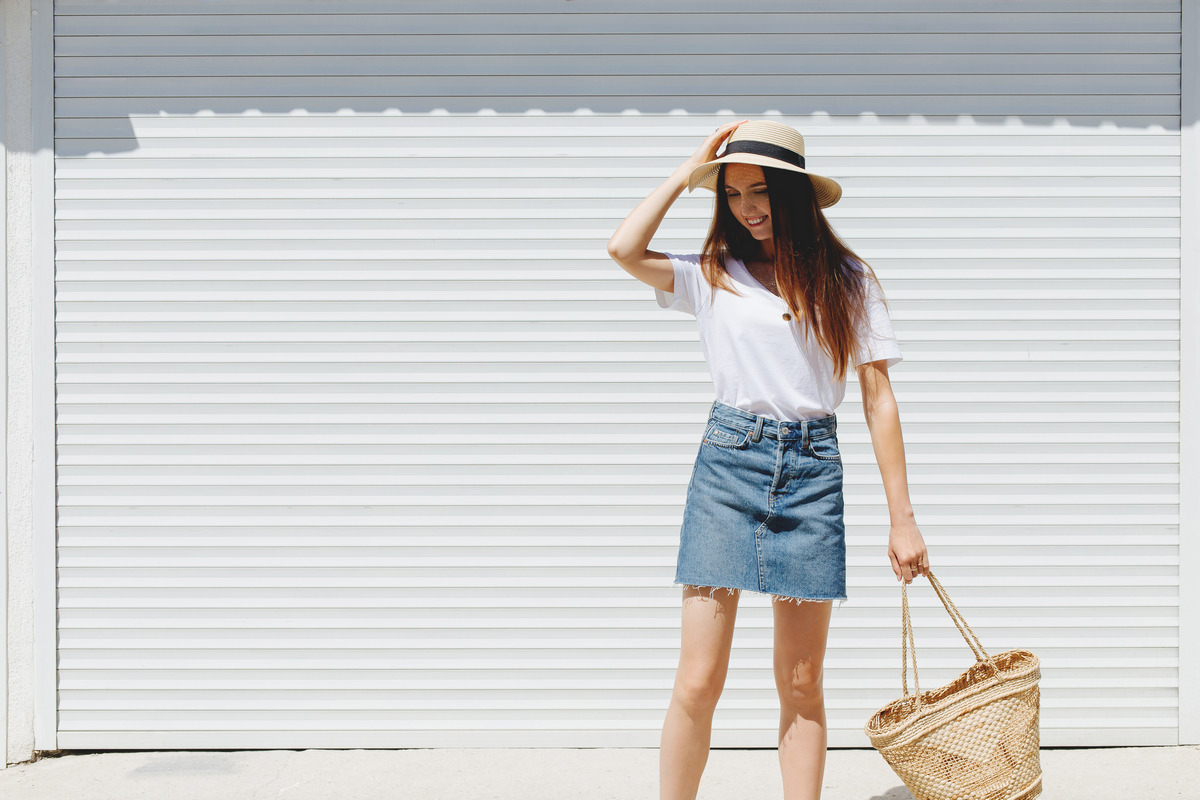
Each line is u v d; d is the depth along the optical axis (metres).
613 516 3.39
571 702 3.42
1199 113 3.31
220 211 3.36
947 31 3.34
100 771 3.25
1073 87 3.33
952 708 2.21
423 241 3.37
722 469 2.28
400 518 3.39
